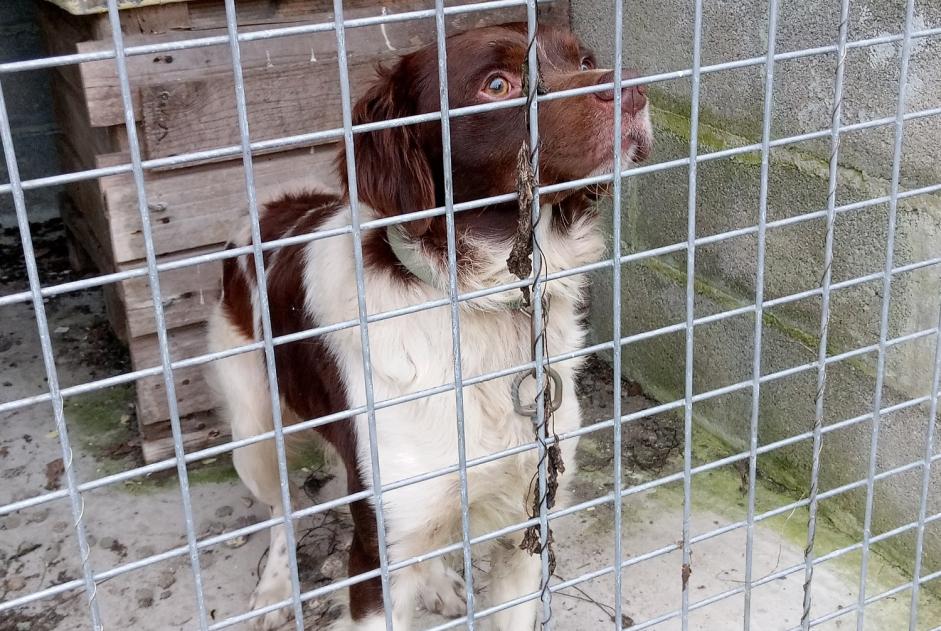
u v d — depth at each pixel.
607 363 1.47
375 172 0.79
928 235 0.92
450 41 0.80
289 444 1.06
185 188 1.14
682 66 1.17
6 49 1.97
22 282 1.82
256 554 1.10
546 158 0.77
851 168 0.99
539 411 0.63
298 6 1.15
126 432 1.34
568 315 0.86
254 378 1.04
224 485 1.23
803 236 1.06
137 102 1.07
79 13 1.03
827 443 1.10
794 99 1.03
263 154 1.17
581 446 1.27
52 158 2.10
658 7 1.19
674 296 1.28
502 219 0.79
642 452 1.25
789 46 1.02
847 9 0.64
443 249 0.78
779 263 1.10
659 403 1.37
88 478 1.23
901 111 0.69
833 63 0.97
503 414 0.82
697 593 1.00
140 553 1.09
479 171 0.79
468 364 0.80
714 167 1.16
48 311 1.70
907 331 0.96
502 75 0.78
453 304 0.59
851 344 1.03
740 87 1.09
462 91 0.78
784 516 1.11
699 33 0.60
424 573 0.87
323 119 1.18
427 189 0.77
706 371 1.26
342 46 0.50
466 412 0.81
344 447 0.86
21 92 2.02
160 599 1.03
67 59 0.45
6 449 1.30
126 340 1.52
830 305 1.04
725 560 1.04
